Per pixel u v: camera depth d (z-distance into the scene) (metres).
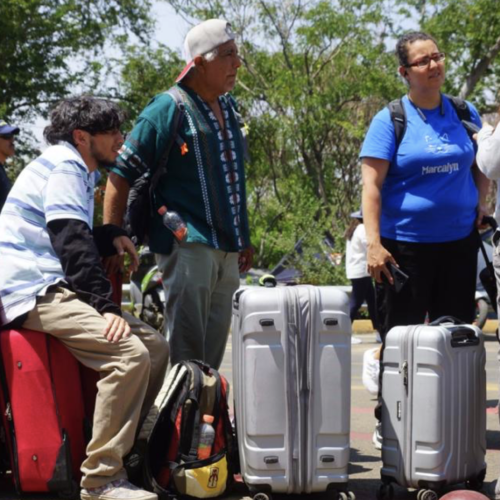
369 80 27.81
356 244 10.67
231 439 4.45
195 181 4.96
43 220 4.37
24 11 26.64
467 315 5.20
